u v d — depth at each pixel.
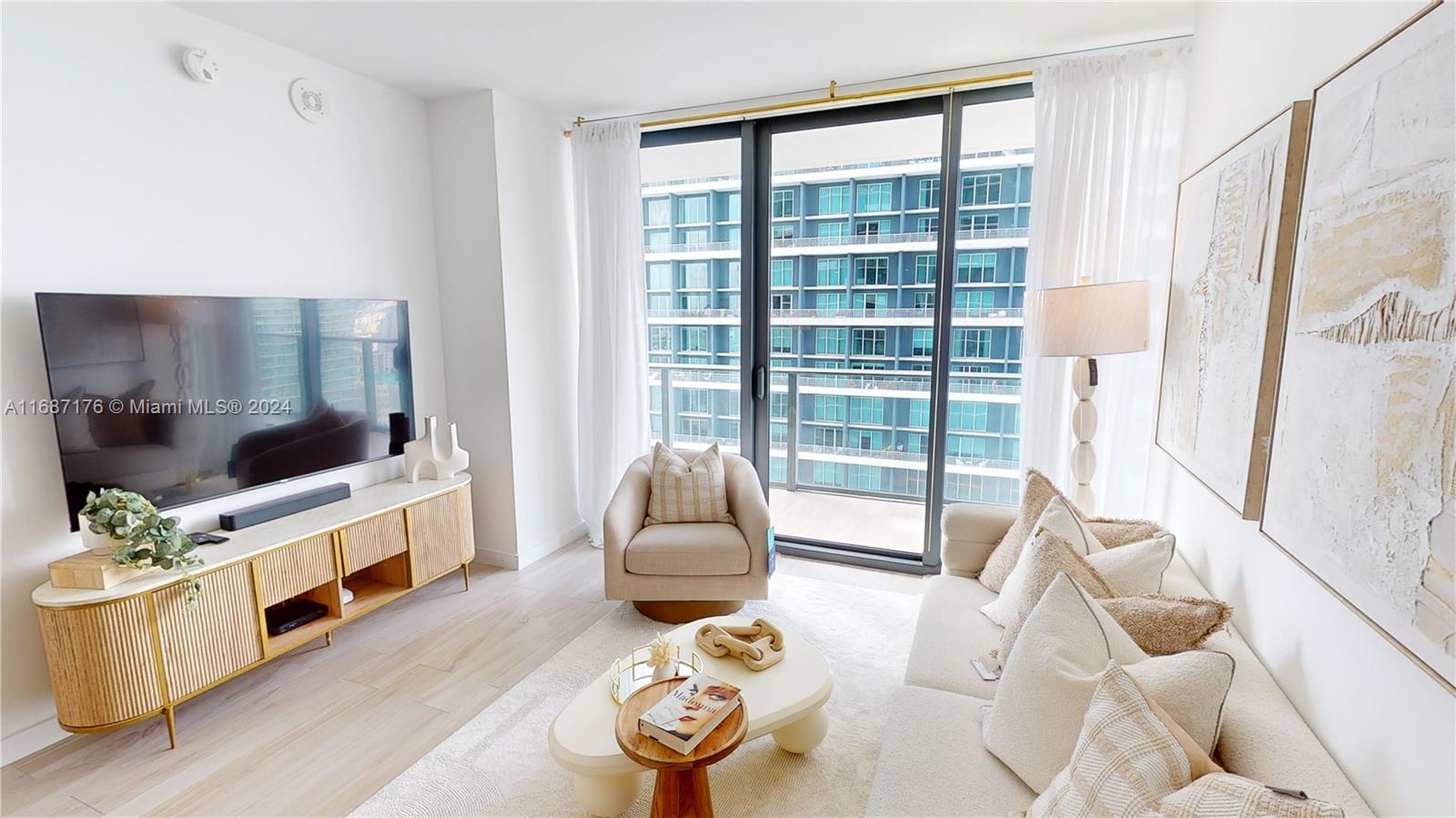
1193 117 2.46
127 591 2.01
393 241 3.34
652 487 3.22
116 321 2.18
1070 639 1.43
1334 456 1.17
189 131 2.47
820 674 1.96
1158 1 2.38
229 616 2.29
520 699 2.41
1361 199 1.11
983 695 1.75
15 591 2.09
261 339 2.64
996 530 2.51
